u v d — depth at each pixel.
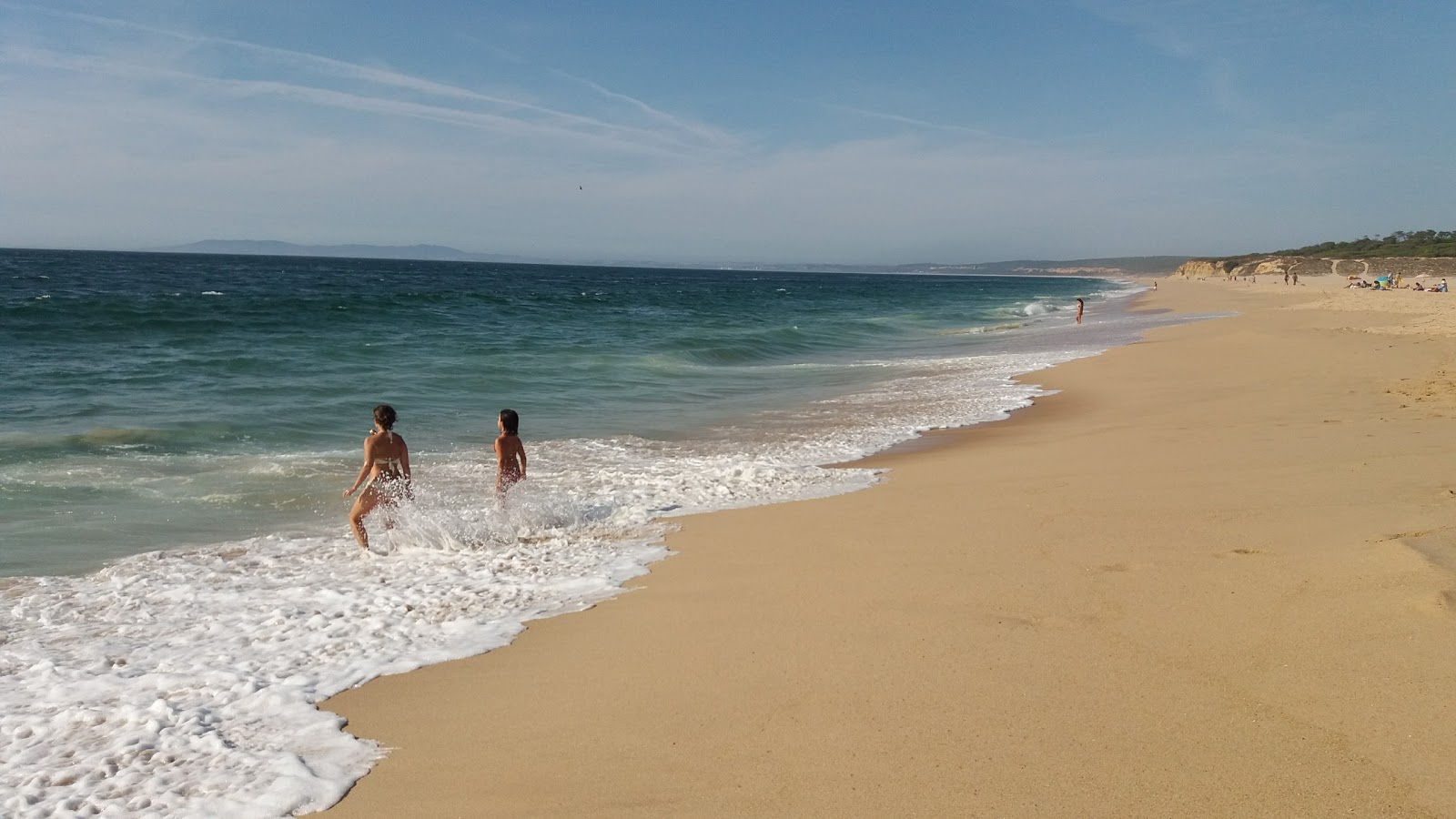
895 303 71.62
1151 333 30.98
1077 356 24.00
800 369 22.95
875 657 4.57
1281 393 14.22
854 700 4.10
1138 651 4.36
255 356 21.22
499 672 4.79
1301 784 3.15
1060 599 5.16
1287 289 71.31
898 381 20.05
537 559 7.10
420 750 3.94
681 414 15.51
